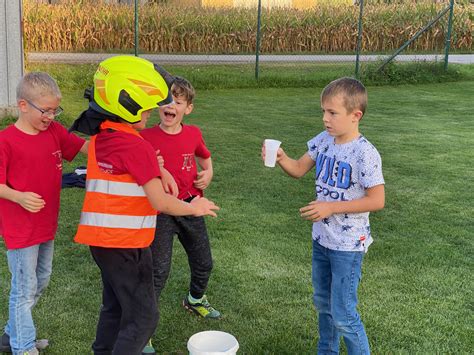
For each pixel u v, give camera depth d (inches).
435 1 944.3
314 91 566.6
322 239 112.8
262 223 210.7
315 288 118.0
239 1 1005.2
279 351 130.0
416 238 200.7
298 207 230.1
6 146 113.3
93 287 158.6
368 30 845.2
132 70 97.4
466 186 264.4
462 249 191.9
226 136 355.6
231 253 183.2
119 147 98.0
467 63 754.8
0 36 341.4
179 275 168.1
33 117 113.9
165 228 128.2
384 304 152.6
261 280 165.6
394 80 625.6
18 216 116.1
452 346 133.7
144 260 103.0
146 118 101.6
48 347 129.5
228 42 778.8
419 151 331.0
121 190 99.0
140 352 104.5
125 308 103.2
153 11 750.5
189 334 136.6
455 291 161.8
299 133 371.2
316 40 825.5
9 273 164.1
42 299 150.7
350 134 111.3
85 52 722.2
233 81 571.8
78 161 282.7
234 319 144.0
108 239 99.7
